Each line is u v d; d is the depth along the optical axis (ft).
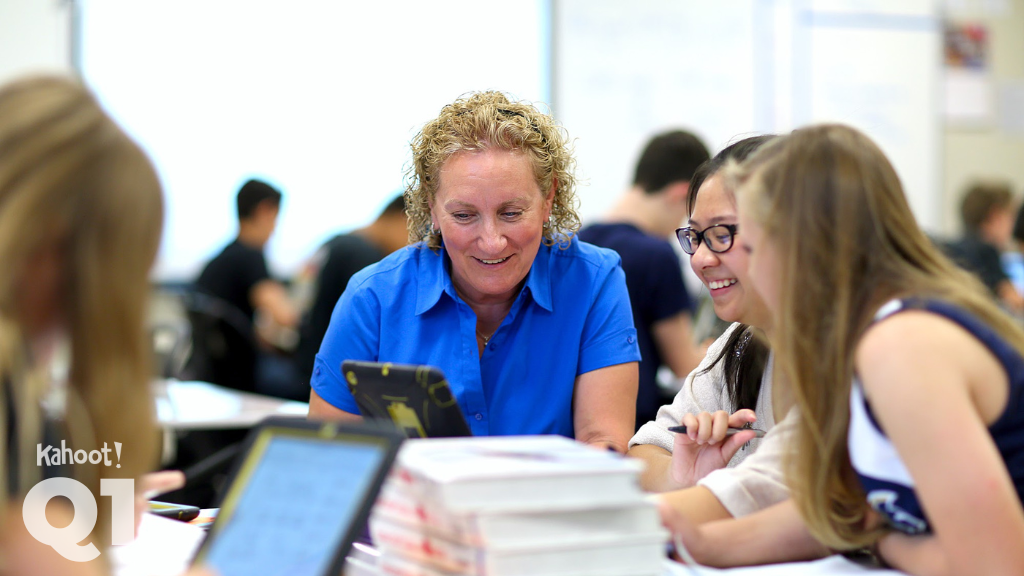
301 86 23.99
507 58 25.11
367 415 6.30
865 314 5.13
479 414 8.20
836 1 27.25
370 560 5.41
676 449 6.84
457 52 24.82
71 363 4.09
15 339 3.88
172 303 23.22
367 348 8.41
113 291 4.01
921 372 4.78
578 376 8.39
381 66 24.44
